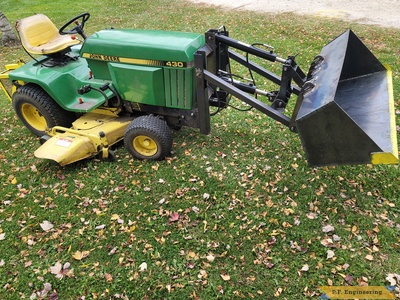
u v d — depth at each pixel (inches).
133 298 109.5
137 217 136.6
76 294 111.1
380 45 287.1
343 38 132.6
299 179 151.2
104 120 170.9
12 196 150.0
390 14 367.9
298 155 165.3
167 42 142.4
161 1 494.6
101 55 152.7
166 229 131.2
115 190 149.3
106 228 133.0
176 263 119.0
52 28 185.8
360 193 142.9
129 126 155.4
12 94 195.8
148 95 152.9
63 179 157.4
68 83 166.2
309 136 111.9
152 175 156.0
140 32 155.2
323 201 140.0
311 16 380.2
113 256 122.4
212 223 132.8
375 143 104.1
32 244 127.6
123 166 162.1
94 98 165.0
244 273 115.3
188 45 139.6
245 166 160.1
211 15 408.8
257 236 127.2
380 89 130.7
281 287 110.8
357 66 141.1
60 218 137.9
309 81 123.3
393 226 128.6
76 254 122.7
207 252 122.4
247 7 435.8
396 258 117.4
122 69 149.5
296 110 125.3
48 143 157.5
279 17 383.9
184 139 179.2
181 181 152.4
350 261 117.2
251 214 135.7
